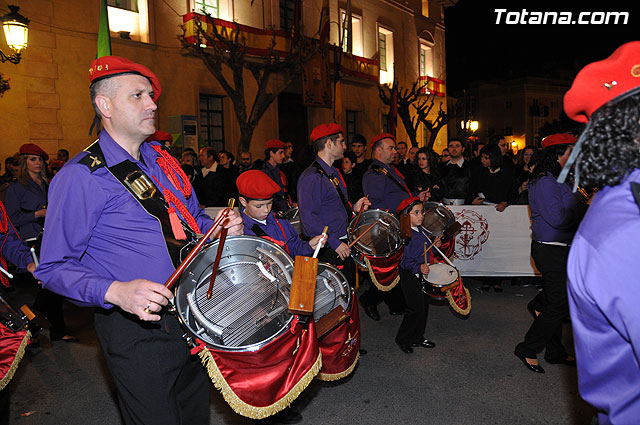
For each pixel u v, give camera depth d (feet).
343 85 64.28
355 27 67.62
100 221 6.60
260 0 52.06
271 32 51.01
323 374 10.16
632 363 3.61
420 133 83.10
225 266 7.08
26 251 11.59
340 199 14.42
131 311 5.83
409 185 25.27
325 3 56.54
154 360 6.79
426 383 13.24
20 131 35.47
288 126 56.80
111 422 11.69
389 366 14.40
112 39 39.73
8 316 9.18
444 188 24.94
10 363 8.94
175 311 6.53
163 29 43.57
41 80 36.47
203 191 28.09
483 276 22.75
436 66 87.92
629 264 3.41
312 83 55.88
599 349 3.76
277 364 6.79
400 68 76.89
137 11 42.50
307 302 6.58
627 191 3.68
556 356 14.20
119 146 6.86
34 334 14.73
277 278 7.15
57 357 15.64
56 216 6.28
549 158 12.69
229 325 6.66
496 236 22.59
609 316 3.54
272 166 24.21
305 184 14.02
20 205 18.33
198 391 7.79
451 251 18.51
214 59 43.32
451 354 15.17
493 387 12.89
